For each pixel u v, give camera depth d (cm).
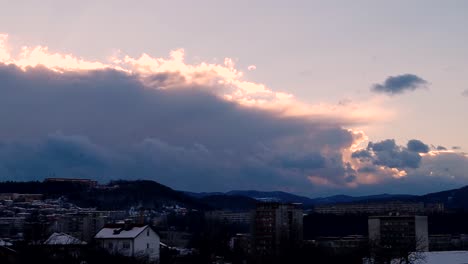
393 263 12319
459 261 12356
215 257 16688
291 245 15162
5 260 9562
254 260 16012
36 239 10375
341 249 15925
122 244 12888
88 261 10638
